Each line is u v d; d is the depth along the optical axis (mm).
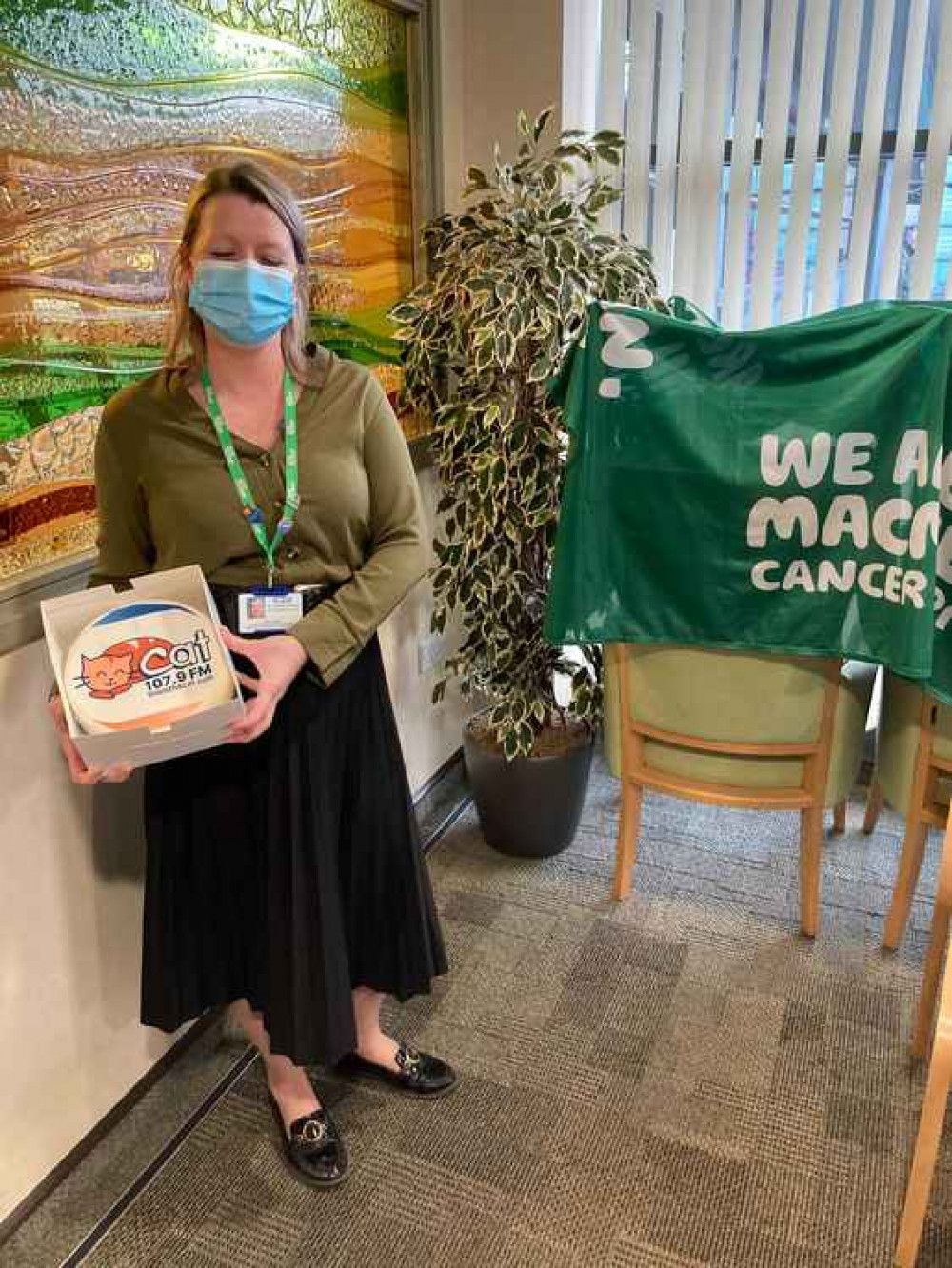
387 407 1485
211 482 1335
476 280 2014
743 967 2160
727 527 1921
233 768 1470
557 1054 1936
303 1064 1559
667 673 2094
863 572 1867
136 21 1462
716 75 2514
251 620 1387
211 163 1662
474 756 2500
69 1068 1645
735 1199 1633
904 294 2580
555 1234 1582
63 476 1457
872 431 1784
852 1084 1848
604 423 1939
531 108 2488
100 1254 1566
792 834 2652
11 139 1290
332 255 2059
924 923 2285
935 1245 1548
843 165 2496
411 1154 1727
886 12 2338
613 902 2385
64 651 1239
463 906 2377
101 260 1461
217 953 1595
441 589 2395
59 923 1574
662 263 2736
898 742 2061
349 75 2033
